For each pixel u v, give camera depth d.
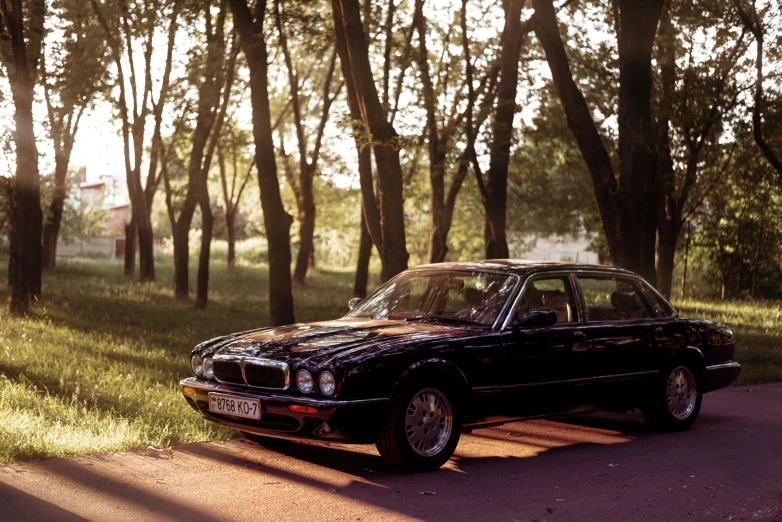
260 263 57.75
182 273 24.25
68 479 5.76
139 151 25.50
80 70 19.72
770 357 14.84
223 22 21.61
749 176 26.36
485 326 6.85
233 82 23.59
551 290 7.39
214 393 6.45
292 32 16.66
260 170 15.08
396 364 6.09
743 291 35.97
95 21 20.39
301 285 36.56
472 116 19.30
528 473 6.37
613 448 7.42
